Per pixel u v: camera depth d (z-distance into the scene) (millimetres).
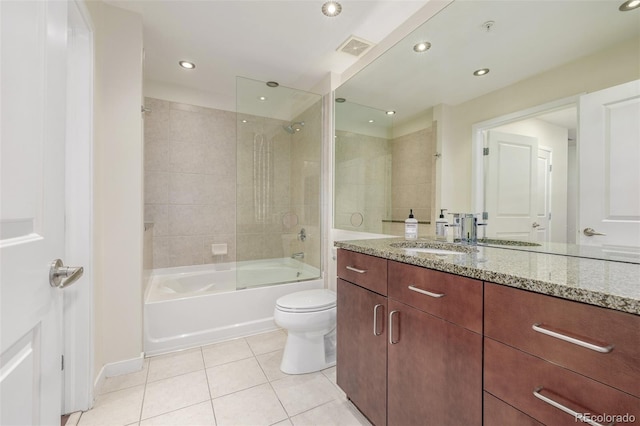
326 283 2586
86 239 1393
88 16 1354
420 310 985
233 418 1342
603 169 987
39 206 642
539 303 649
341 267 1488
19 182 565
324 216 2652
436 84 1647
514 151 1269
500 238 1340
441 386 902
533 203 1192
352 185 2348
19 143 564
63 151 754
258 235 3002
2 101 511
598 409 551
